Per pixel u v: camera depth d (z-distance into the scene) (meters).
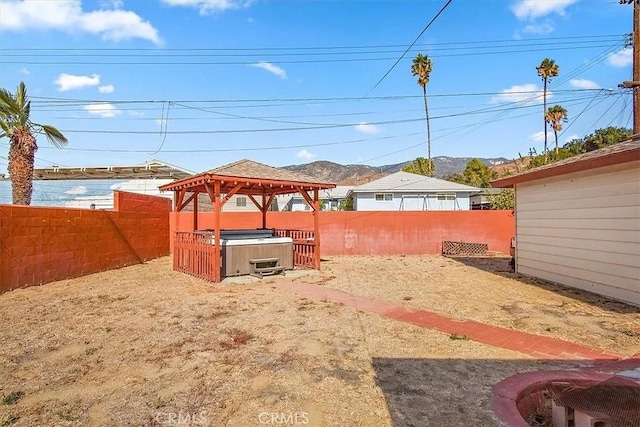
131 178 21.92
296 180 9.79
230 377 3.42
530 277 9.10
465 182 38.91
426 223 15.42
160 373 3.53
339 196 32.97
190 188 10.57
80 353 4.06
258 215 15.70
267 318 5.48
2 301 6.54
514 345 4.28
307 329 4.93
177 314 5.71
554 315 5.58
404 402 2.92
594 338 4.52
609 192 6.68
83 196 21.38
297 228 15.49
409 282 8.56
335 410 2.81
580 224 7.43
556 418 2.72
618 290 6.48
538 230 8.89
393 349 4.15
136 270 10.76
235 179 8.66
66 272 9.00
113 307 6.16
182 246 10.34
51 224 8.48
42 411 2.81
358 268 11.02
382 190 24.61
